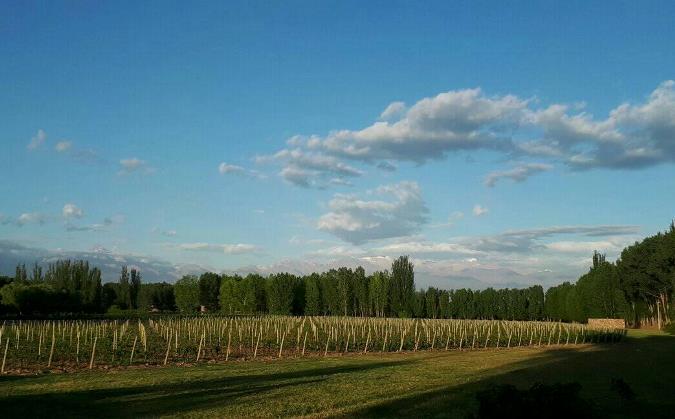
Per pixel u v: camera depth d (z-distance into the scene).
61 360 40.19
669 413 19.50
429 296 126.38
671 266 84.94
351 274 128.62
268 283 130.62
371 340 61.44
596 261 113.88
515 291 124.62
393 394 24.00
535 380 28.72
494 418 13.98
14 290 97.44
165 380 28.66
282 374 32.31
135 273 159.62
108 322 82.38
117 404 21.48
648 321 100.06
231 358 44.66
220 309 157.00
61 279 122.62
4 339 53.66
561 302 114.88
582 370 33.38
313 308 127.44
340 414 19.56
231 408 20.58
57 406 21.03
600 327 78.25
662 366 35.34
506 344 64.12
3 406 21.00
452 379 29.66
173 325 68.81
